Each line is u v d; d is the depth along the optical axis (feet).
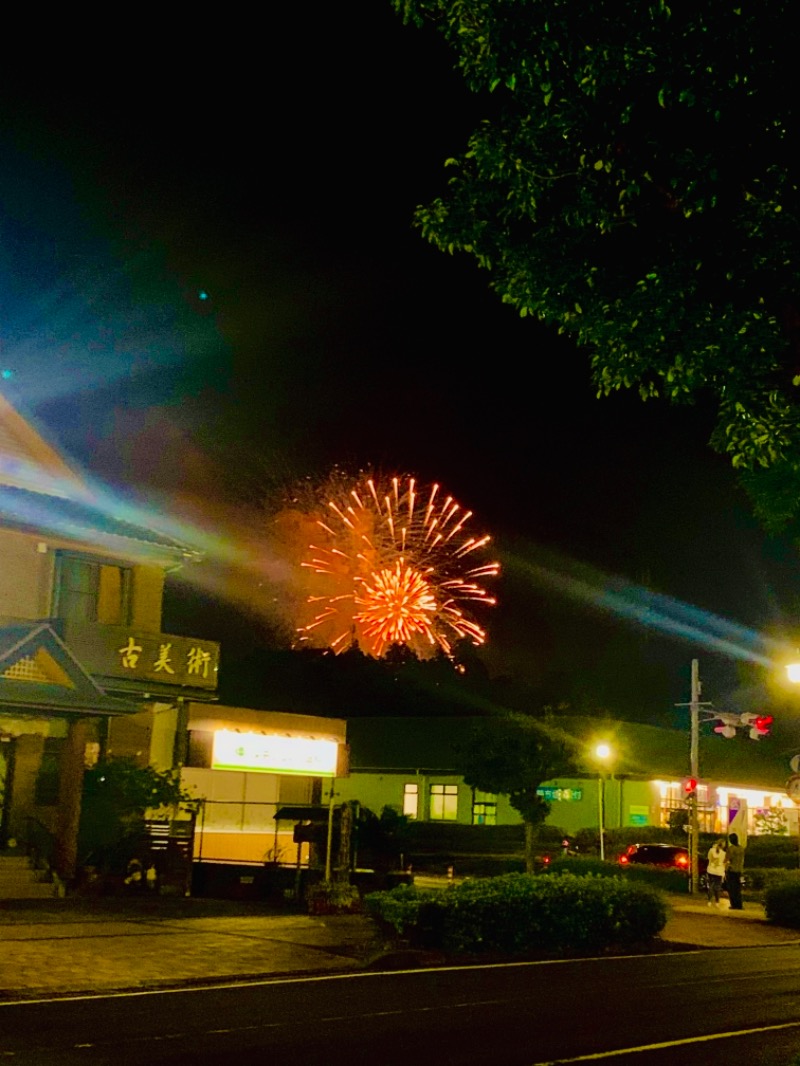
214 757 90.84
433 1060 31.24
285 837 107.14
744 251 25.39
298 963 50.37
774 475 27.02
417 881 109.19
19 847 72.49
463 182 29.60
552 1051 33.14
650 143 26.04
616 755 143.74
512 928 57.00
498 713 162.81
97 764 79.46
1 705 68.54
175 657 88.33
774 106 24.34
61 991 41.57
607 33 24.95
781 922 79.92
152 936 54.85
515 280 28.84
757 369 25.27
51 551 84.33
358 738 160.97
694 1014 41.01
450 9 27.07
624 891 62.39
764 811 166.20
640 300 25.98
